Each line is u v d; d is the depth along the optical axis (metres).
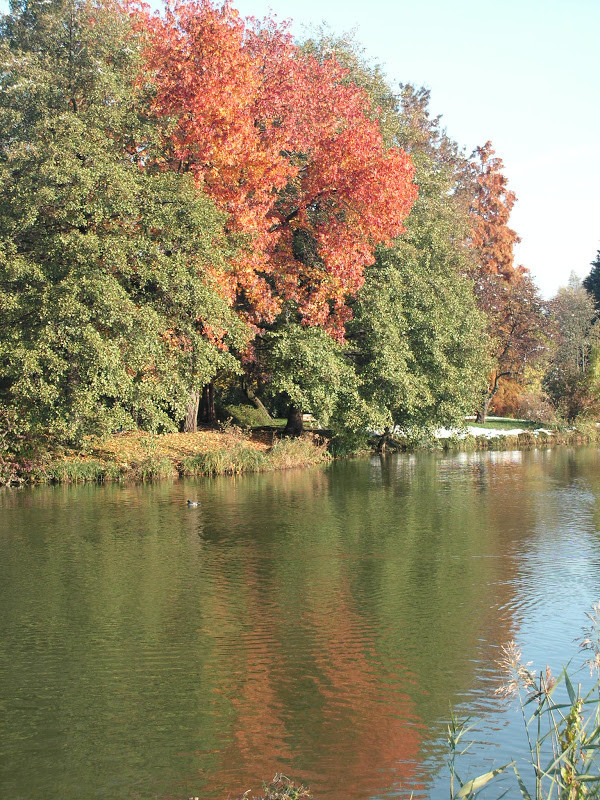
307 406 28.81
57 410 21.52
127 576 13.32
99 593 12.36
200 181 23.64
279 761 7.23
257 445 32.00
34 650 9.96
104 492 22.69
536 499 21.52
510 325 51.25
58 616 11.26
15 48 23.30
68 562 14.24
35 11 23.09
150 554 14.86
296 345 27.92
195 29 24.31
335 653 9.84
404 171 26.36
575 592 12.30
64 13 22.22
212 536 16.42
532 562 14.20
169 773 7.04
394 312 29.20
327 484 24.66
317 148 26.58
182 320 23.02
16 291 20.62
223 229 24.39
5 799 6.63
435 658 9.64
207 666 9.43
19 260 19.91
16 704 8.45
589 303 63.34
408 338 30.67
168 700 8.52
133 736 7.73
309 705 8.40
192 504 20.11
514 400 55.91
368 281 29.05
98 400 23.28
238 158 24.27
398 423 32.78
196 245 22.05
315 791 6.72
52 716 8.16
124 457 26.73
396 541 15.97
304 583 12.91
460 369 32.50
